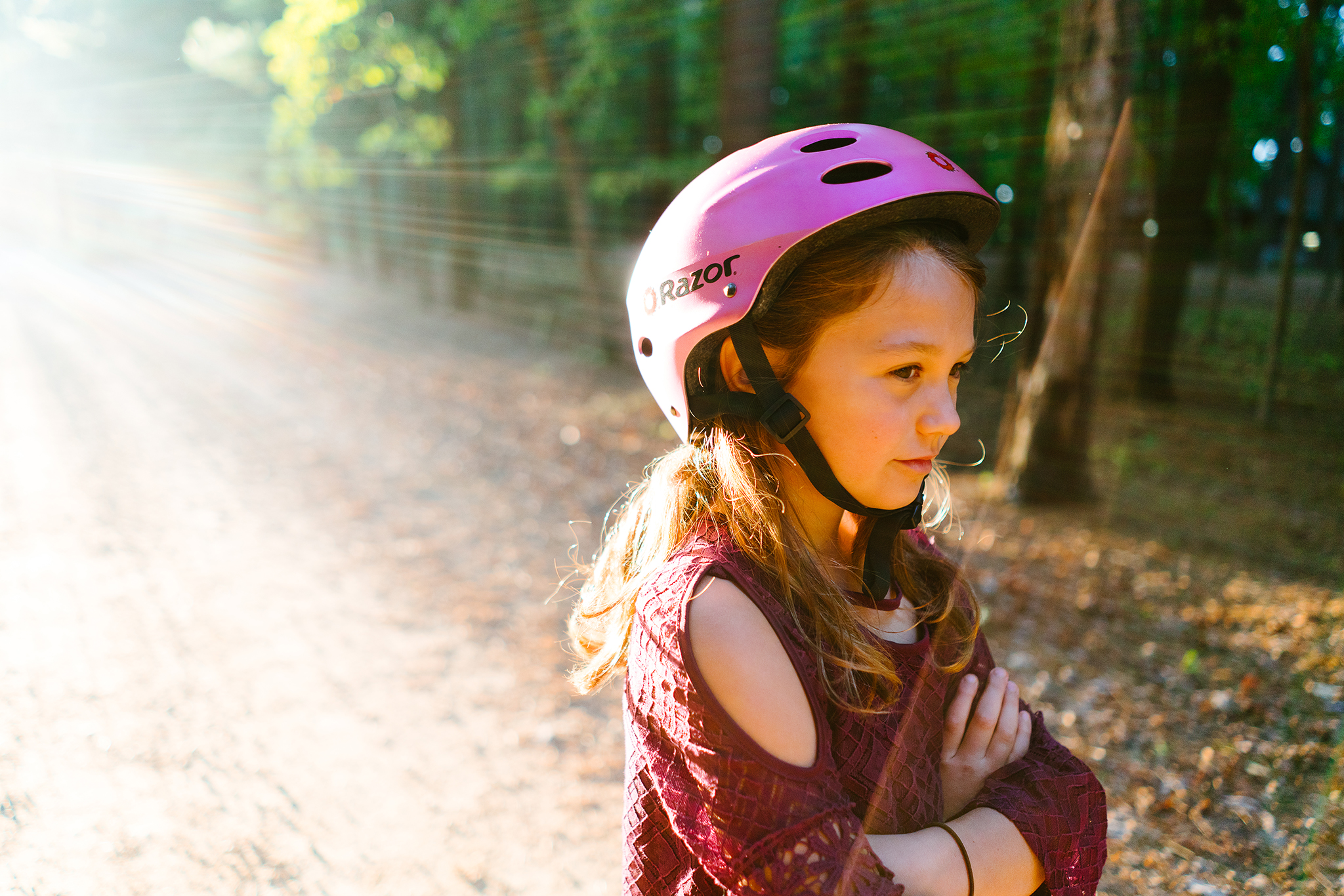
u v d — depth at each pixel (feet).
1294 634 11.19
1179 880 6.12
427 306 50.37
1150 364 21.63
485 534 17.56
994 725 3.05
